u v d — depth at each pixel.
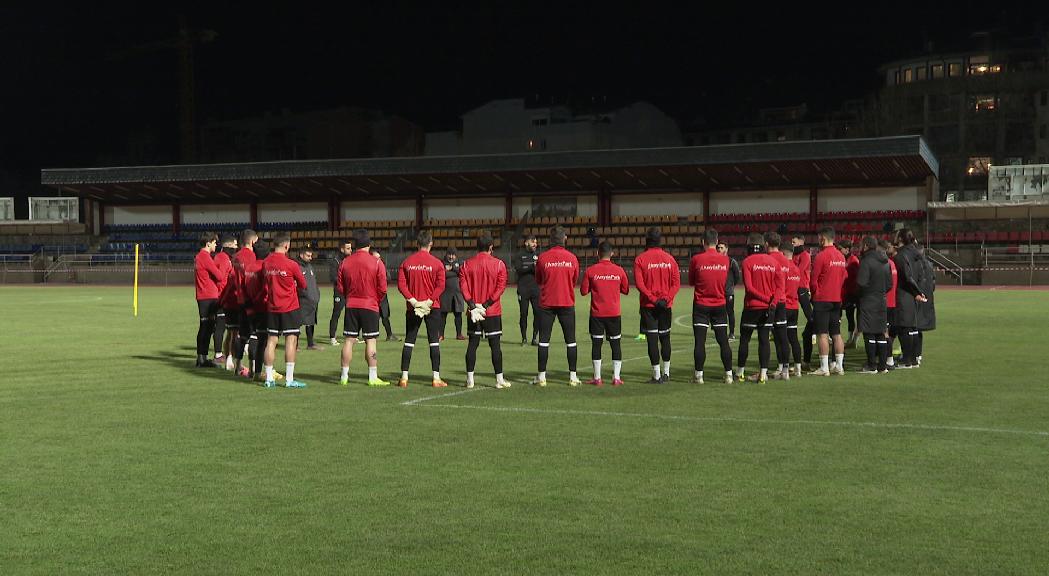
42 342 17.55
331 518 5.82
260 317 12.02
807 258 13.79
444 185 53.22
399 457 7.51
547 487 6.54
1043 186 48.28
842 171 46.53
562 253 11.58
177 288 44.97
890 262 13.20
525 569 4.90
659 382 11.91
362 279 11.62
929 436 8.30
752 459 7.39
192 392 11.20
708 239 11.80
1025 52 81.50
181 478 6.83
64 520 5.80
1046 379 12.12
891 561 5.01
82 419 9.30
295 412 9.71
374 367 11.75
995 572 4.85
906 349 13.31
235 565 4.98
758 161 44.09
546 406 10.05
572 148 90.69
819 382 11.98
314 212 57.06
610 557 5.08
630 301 30.86
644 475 6.87
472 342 11.48
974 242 46.56
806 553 5.14
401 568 4.92
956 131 83.12
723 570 4.88
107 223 60.44
